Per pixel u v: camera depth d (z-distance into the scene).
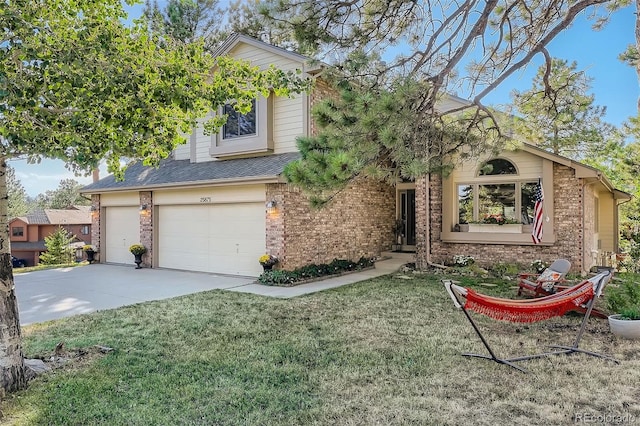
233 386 4.46
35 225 34.69
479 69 7.31
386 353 5.46
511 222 12.34
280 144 13.25
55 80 3.89
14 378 4.33
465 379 4.62
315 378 4.66
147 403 4.06
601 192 16.56
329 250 13.16
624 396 4.17
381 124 5.09
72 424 3.66
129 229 15.58
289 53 12.85
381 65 5.76
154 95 4.32
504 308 5.23
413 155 5.95
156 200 14.36
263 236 11.98
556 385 4.45
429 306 8.16
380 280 11.42
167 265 14.28
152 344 5.85
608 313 7.11
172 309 7.98
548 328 6.58
